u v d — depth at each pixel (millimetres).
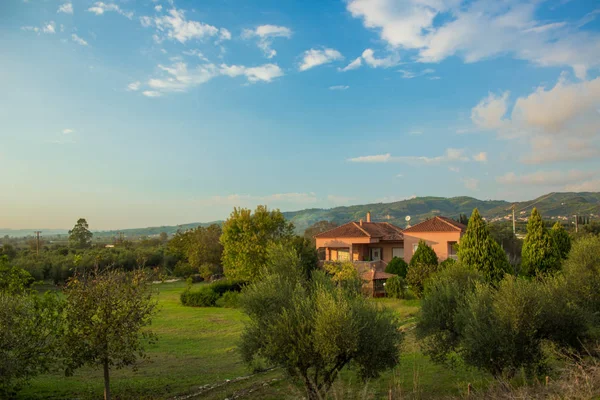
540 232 26234
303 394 11797
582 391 9008
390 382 13312
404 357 16500
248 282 38281
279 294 12250
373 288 33781
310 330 10875
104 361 11320
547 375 11227
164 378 14711
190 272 63469
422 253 33250
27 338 10680
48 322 11453
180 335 23203
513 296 11547
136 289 11812
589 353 11094
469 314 12445
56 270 49156
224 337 22625
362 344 11023
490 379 12938
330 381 11469
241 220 40250
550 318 11555
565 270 17578
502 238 53344
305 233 103438
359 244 47656
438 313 14195
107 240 170875
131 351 11672
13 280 12367
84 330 10938
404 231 44562
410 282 31172
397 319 12453
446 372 14320
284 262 17641
